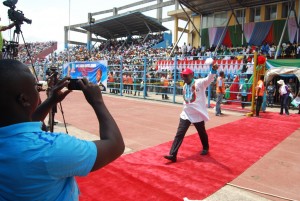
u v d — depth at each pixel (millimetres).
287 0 19234
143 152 5824
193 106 5309
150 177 4488
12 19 4387
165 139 6938
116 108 12070
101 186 4102
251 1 19859
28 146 1125
